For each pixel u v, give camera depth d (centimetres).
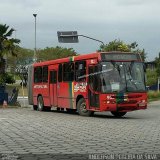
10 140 1372
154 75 7419
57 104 2856
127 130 1692
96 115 2684
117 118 2408
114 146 1238
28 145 1259
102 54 2383
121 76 2383
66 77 2730
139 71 2438
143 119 2331
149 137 1459
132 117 2512
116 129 1734
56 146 1238
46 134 1545
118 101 2353
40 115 2605
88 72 2480
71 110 3017
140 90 2409
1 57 4947
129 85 2388
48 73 2994
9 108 3516
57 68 2856
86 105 2508
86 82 2497
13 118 2323
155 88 7081
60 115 2628
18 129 1719
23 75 4266
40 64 3141
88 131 1652
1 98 3747
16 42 5059
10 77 5294
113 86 2361
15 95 3853
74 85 2631
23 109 3369
